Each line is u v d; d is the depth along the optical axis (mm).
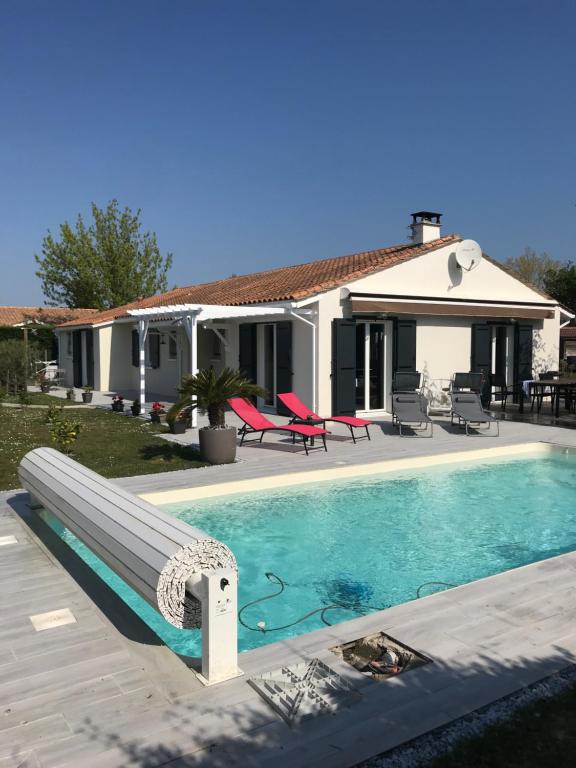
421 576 6273
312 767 2895
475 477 10141
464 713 3322
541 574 5449
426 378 16844
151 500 8352
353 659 4000
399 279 16062
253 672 3775
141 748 3045
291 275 20109
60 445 11547
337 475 9891
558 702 3426
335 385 15102
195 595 3727
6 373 24047
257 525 7758
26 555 5961
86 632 4328
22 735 3160
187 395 10656
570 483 9789
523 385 16250
